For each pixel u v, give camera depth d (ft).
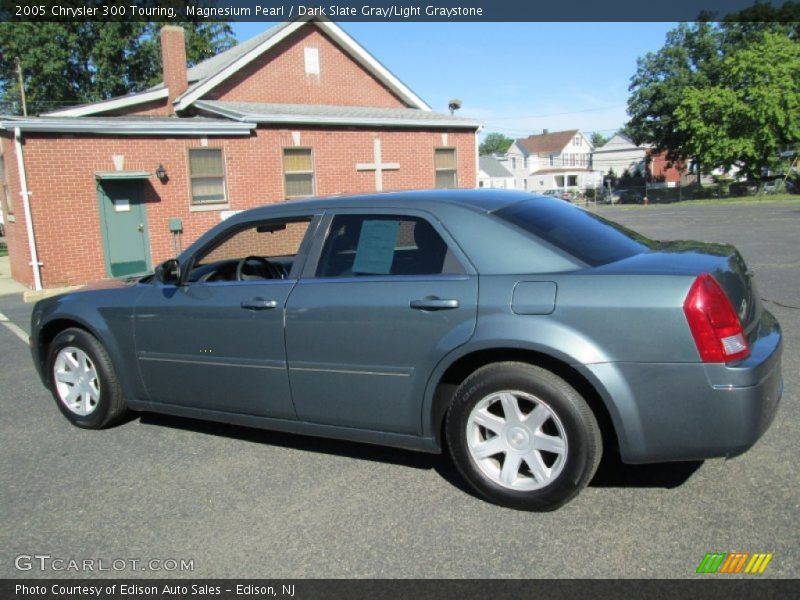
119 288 15.52
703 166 155.43
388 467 13.05
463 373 11.65
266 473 13.00
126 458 14.11
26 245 44.60
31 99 115.55
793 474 11.65
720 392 9.67
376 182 60.23
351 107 66.28
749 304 11.09
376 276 12.15
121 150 46.83
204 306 13.74
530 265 10.96
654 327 9.86
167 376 14.60
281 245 14.23
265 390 13.24
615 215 112.88
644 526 10.23
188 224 50.34
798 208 99.14
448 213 11.85
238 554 10.10
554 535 10.13
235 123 51.16
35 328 16.61
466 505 11.28
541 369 10.57
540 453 10.77
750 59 142.41
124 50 117.70
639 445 10.14
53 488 12.75
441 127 63.72
